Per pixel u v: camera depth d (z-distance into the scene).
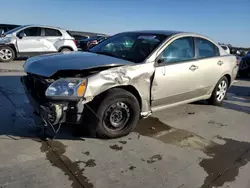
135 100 3.27
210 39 4.73
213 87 4.88
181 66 3.86
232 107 5.33
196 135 3.68
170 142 3.37
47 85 2.82
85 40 16.61
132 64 3.26
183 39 4.07
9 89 5.38
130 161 2.81
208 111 4.88
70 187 2.29
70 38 11.55
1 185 2.23
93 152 2.92
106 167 2.65
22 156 2.72
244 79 10.27
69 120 2.85
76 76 2.84
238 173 2.77
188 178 2.59
